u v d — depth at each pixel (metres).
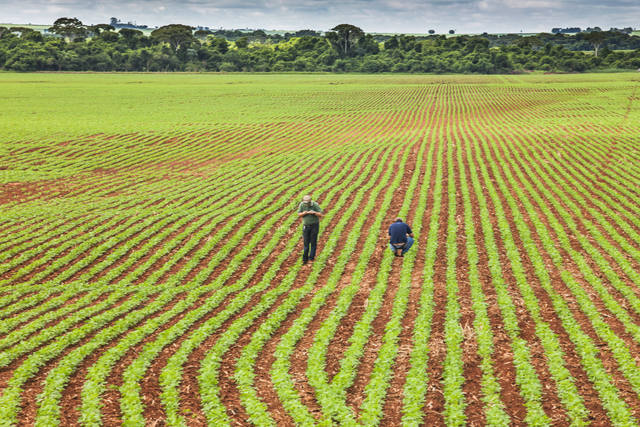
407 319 15.17
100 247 22.98
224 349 13.38
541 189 33.50
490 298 16.50
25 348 13.40
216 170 44.19
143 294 17.62
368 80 160.88
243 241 24.20
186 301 16.88
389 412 10.72
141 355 12.96
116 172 44.00
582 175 38.34
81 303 16.88
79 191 36.19
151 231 25.48
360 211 29.19
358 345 13.40
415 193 33.34
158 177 41.50
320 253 22.16
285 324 15.12
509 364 12.37
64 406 10.87
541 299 16.38
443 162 44.06
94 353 13.28
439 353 12.99
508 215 27.61
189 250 22.92
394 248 20.78
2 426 10.00
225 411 10.68
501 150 50.44
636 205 29.69
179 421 10.32
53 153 51.97
